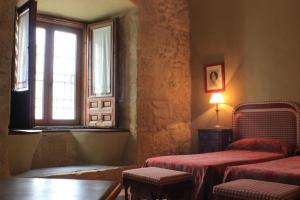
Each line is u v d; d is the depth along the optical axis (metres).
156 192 2.96
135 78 4.95
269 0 4.82
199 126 5.61
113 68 5.05
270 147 4.26
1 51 3.43
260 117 4.76
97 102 5.21
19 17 4.29
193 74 5.75
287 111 4.48
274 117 4.61
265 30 4.85
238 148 4.57
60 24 5.28
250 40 5.01
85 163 4.95
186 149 5.59
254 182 2.58
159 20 5.33
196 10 5.78
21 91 4.14
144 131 4.99
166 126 5.32
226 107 5.24
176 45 5.59
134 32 5.02
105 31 5.21
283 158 3.79
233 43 5.22
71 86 5.35
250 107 4.89
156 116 5.18
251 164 3.19
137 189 3.17
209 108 5.48
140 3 5.02
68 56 5.34
